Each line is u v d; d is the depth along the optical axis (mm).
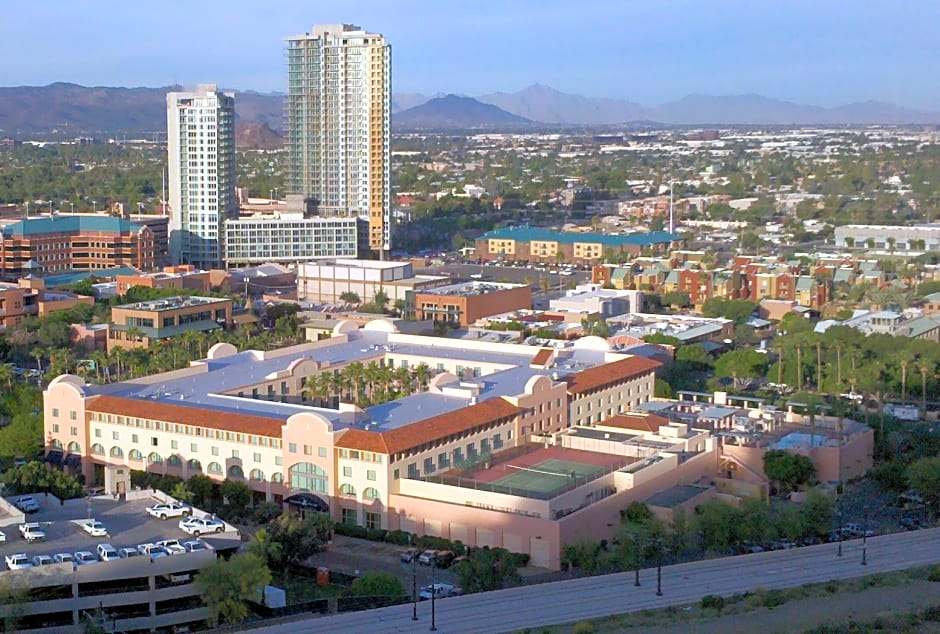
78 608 166875
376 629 165250
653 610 171250
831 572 191375
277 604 177750
